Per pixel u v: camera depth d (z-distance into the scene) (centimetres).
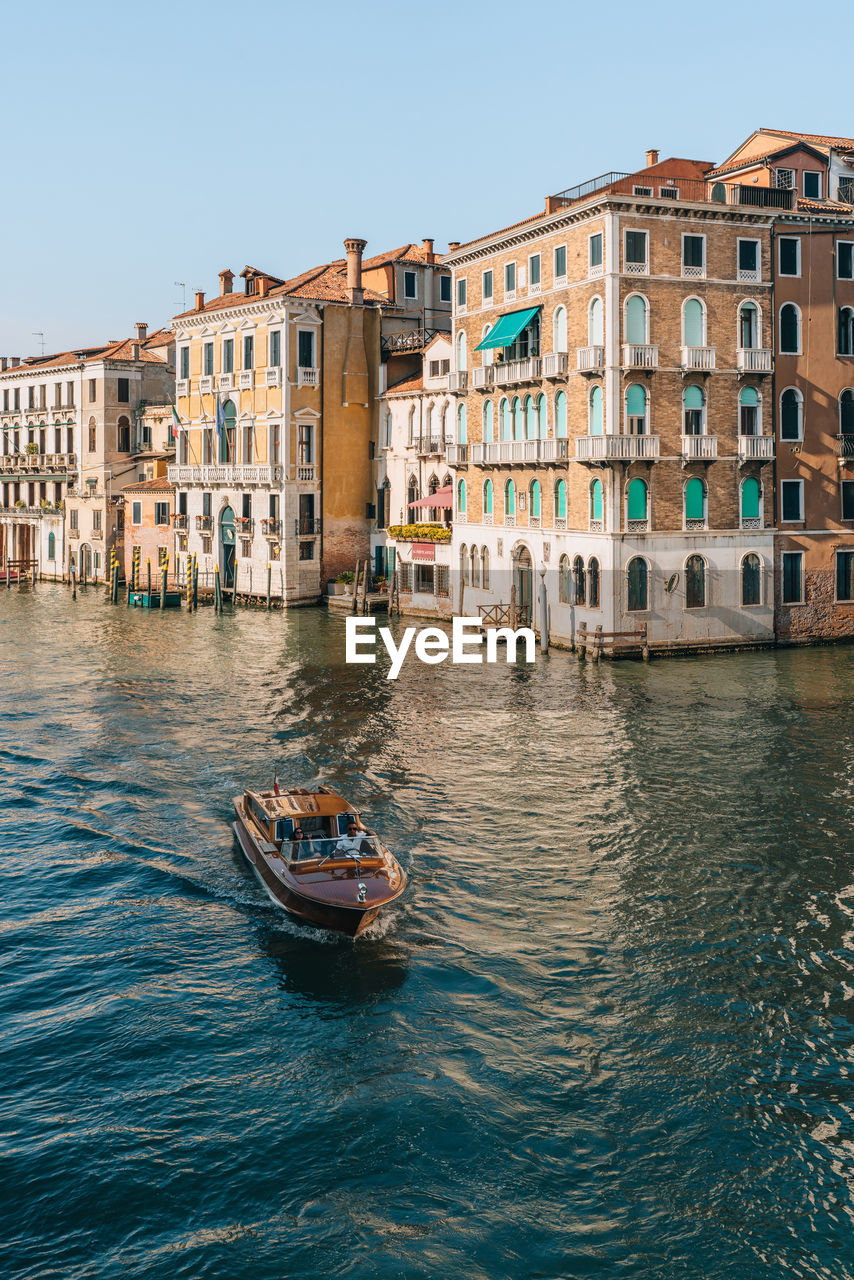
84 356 8050
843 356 4450
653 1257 1132
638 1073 1425
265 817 2048
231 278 6981
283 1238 1162
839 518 4497
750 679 3762
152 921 1886
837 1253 1134
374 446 6316
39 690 3725
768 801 2448
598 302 4119
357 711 3366
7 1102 1388
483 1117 1341
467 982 1661
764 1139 1298
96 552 7756
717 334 4209
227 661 4316
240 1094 1398
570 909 1906
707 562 4247
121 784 2616
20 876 2081
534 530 4634
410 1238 1158
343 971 1702
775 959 1719
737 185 4222
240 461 6394
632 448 4038
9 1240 1161
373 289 6562
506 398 4838
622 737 2998
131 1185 1239
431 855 2145
